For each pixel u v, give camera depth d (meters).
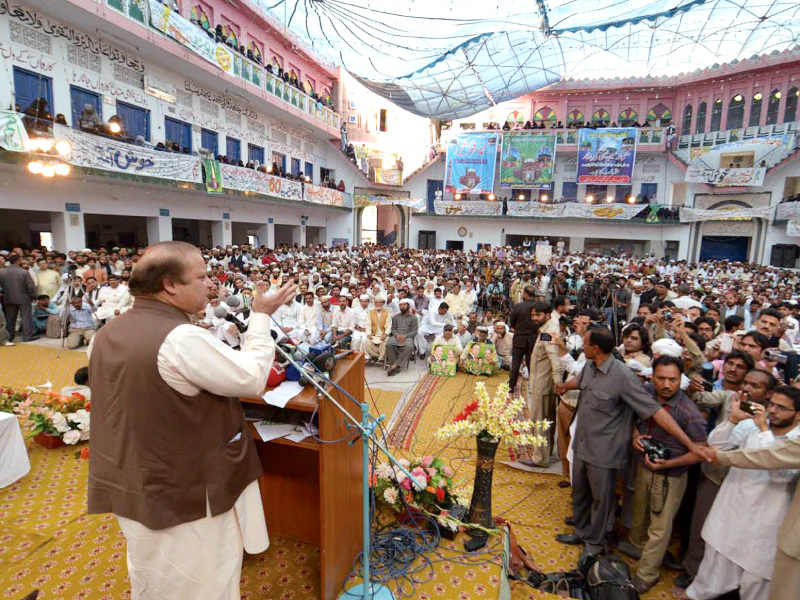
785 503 2.11
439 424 4.77
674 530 3.10
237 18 15.47
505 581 2.20
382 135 26.19
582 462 2.87
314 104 20.14
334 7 10.08
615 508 3.19
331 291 8.71
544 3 9.52
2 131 7.59
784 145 19.77
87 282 7.41
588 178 23.16
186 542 1.29
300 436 1.80
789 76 19.56
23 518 2.61
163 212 13.00
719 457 2.21
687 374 3.55
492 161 24.41
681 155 22.39
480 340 6.64
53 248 10.35
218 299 6.15
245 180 14.72
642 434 2.66
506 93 18.30
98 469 1.31
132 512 1.25
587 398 2.74
